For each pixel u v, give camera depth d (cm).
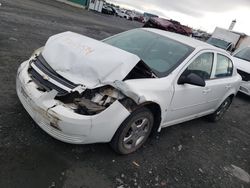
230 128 606
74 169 302
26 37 852
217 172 398
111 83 296
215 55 478
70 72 312
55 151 321
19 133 332
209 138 510
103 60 310
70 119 279
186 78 378
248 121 705
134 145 356
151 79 349
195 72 422
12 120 353
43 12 1672
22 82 326
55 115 280
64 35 374
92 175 302
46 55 342
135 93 301
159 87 346
